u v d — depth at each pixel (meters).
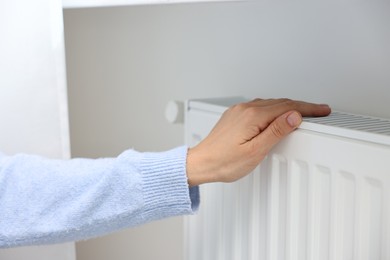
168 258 1.17
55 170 0.69
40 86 0.77
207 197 0.84
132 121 1.21
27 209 0.68
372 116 0.75
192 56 1.07
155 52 1.14
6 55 0.76
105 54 1.23
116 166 0.67
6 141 0.78
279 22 0.90
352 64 0.78
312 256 0.65
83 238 0.70
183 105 0.94
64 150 0.79
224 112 0.72
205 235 0.85
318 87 0.84
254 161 0.67
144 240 1.22
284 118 0.64
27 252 0.84
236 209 0.77
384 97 0.74
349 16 0.78
